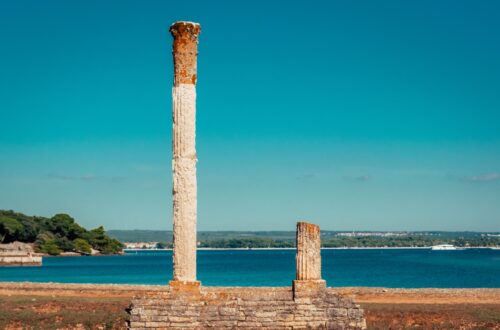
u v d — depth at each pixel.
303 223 28.39
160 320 26.31
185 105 27.67
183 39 27.91
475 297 50.94
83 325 34.78
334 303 27.73
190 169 27.50
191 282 27.00
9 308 40.44
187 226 27.30
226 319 26.77
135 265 164.25
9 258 146.75
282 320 27.17
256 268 157.00
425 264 176.62
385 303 46.34
